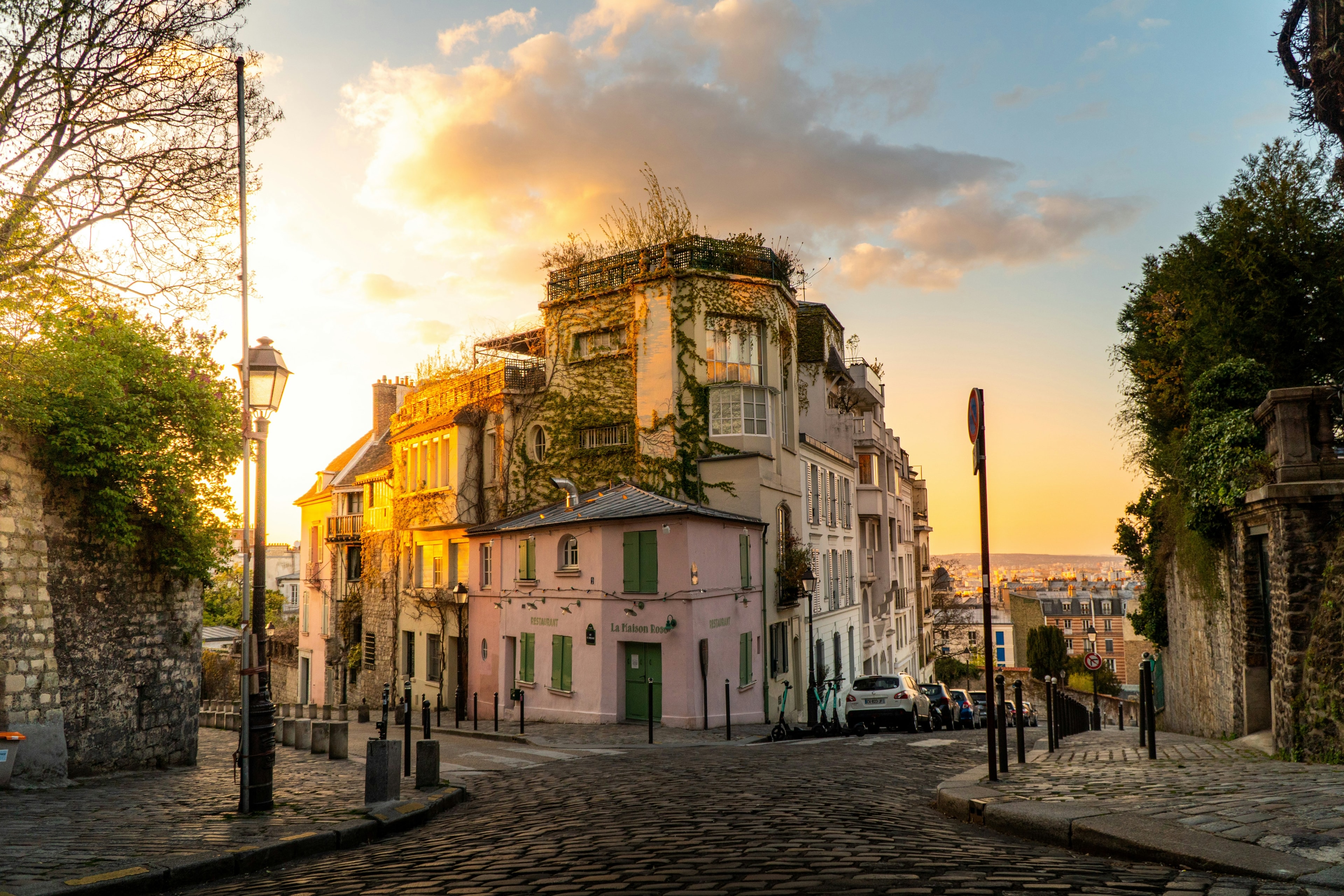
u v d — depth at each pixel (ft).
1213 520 48.62
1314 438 37.78
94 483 49.75
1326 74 47.34
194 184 42.86
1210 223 57.36
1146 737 50.06
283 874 22.12
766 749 51.60
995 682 31.89
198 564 55.16
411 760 50.08
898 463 165.37
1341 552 34.01
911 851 18.97
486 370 107.04
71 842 24.54
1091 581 405.80
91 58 39.40
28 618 44.09
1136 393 70.64
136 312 43.62
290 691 153.79
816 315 128.98
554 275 103.24
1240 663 46.39
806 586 90.68
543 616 83.25
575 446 98.89
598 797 31.37
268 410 34.27
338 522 136.15
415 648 114.11
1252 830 17.52
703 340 93.25
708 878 16.99
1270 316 53.93
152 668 54.60
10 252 38.52
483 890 17.44
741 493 90.02
